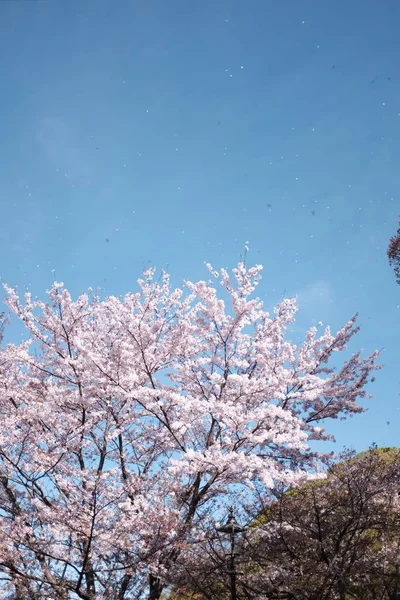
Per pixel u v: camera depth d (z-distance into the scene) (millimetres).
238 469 8203
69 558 7551
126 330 9727
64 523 7465
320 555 8188
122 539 7574
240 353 10344
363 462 8875
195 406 8352
